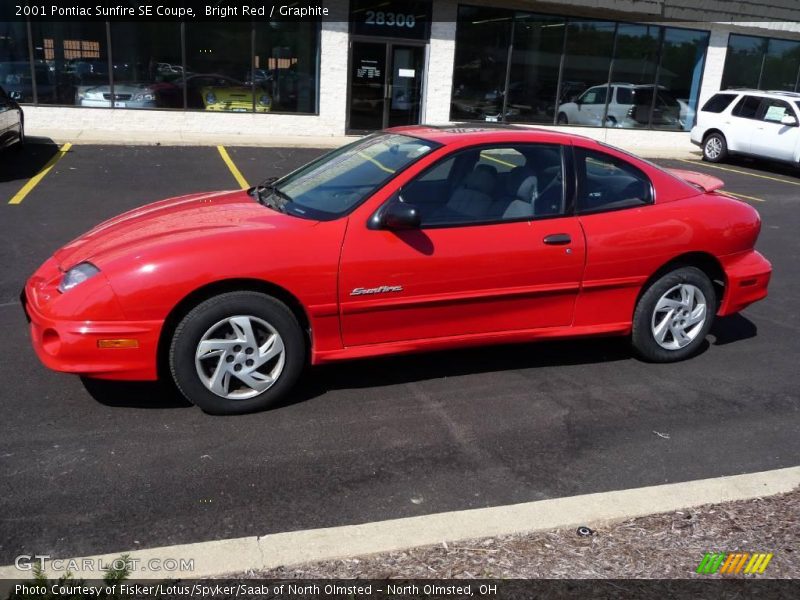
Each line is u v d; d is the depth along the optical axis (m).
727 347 5.60
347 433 4.02
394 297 4.25
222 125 16.53
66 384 4.45
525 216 4.54
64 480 3.45
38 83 15.20
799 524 3.21
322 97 16.98
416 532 3.06
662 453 3.95
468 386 4.68
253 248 3.96
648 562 2.92
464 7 17.47
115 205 9.46
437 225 4.32
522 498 3.47
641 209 4.84
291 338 4.12
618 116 19.91
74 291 3.82
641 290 4.94
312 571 2.80
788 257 8.59
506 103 18.56
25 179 10.77
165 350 4.02
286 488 3.47
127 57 15.58
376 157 4.70
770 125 16.03
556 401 4.52
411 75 17.62
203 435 3.93
